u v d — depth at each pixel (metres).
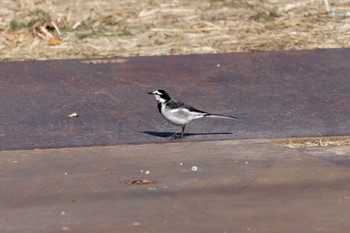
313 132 14.10
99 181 11.85
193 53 18.92
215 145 13.54
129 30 20.53
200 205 10.86
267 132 14.19
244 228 10.06
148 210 10.71
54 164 12.67
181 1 22.70
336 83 16.78
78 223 10.31
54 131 14.37
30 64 18.27
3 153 13.28
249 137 13.96
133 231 10.02
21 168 12.52
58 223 10.32
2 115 15.23
